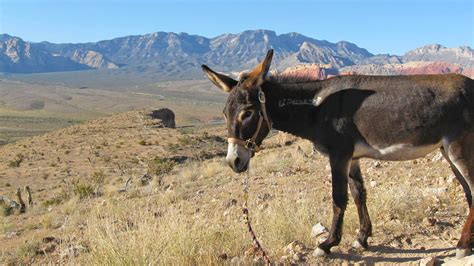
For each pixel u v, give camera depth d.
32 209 11.30
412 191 4.64
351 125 3.23
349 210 4.22
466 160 3.07
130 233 3.83
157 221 4.19
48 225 7.59
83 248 4.72
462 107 3.05
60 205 10.94
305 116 3.36
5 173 23.53
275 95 3.39
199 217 4.82
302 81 3.44
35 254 5.29
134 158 24.23
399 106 3.12
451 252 3.35
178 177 11.73
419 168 6.98
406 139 3.14
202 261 3.39
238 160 3.22
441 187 5.31
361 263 3.31
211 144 27.88
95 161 24.72
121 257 3.38
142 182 12.79
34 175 22.25
